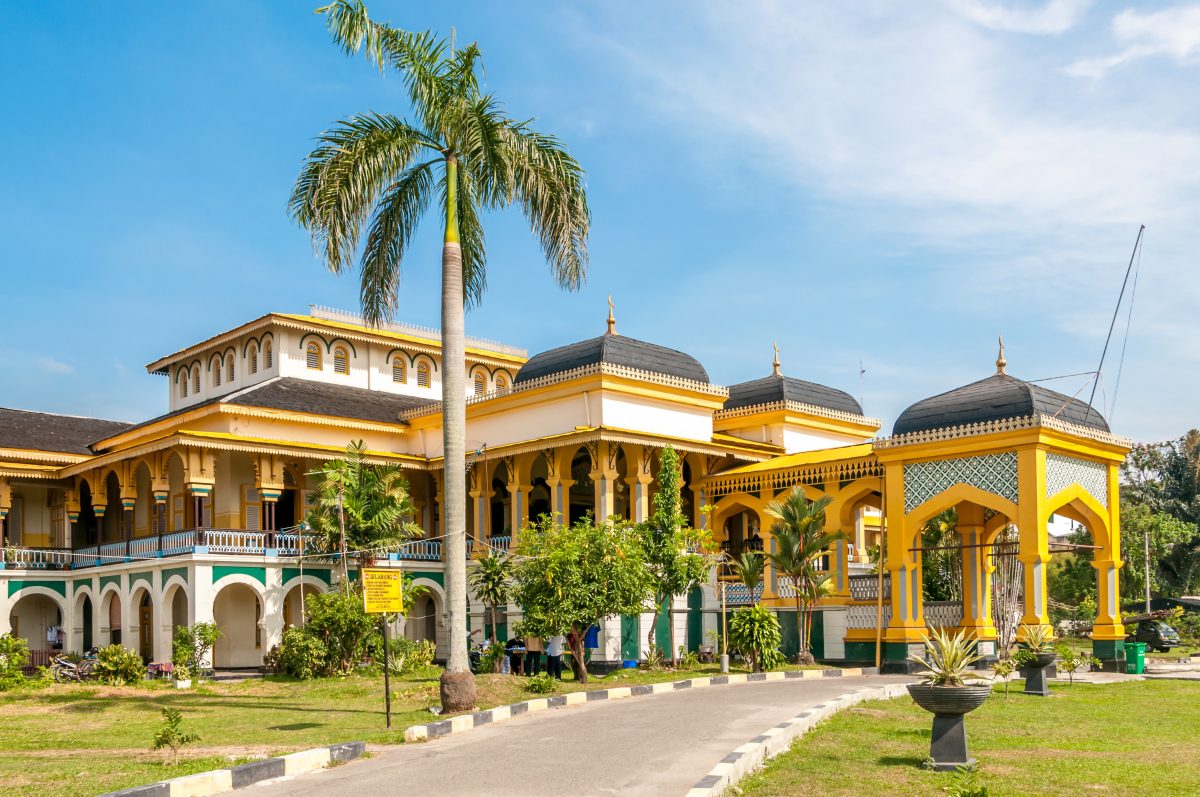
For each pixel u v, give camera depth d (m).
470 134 18.55
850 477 27.98
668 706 17.28
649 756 11.86
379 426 34.59
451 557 17.42
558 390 30.28
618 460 34.16
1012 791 10.55
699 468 31.34
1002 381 25.66
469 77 19.05
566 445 28.70
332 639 25.94
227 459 32.31
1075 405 26.09
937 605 26.88
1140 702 18.55
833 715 16.14
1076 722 15.84
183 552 28.45
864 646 26.97
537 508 36.31
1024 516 23.83
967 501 24.88
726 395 32.41
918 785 10.68
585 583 22.41
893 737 13.87
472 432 33.34
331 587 30.42
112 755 13.29
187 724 16.94
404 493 30.28
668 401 30.80
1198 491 56.28
